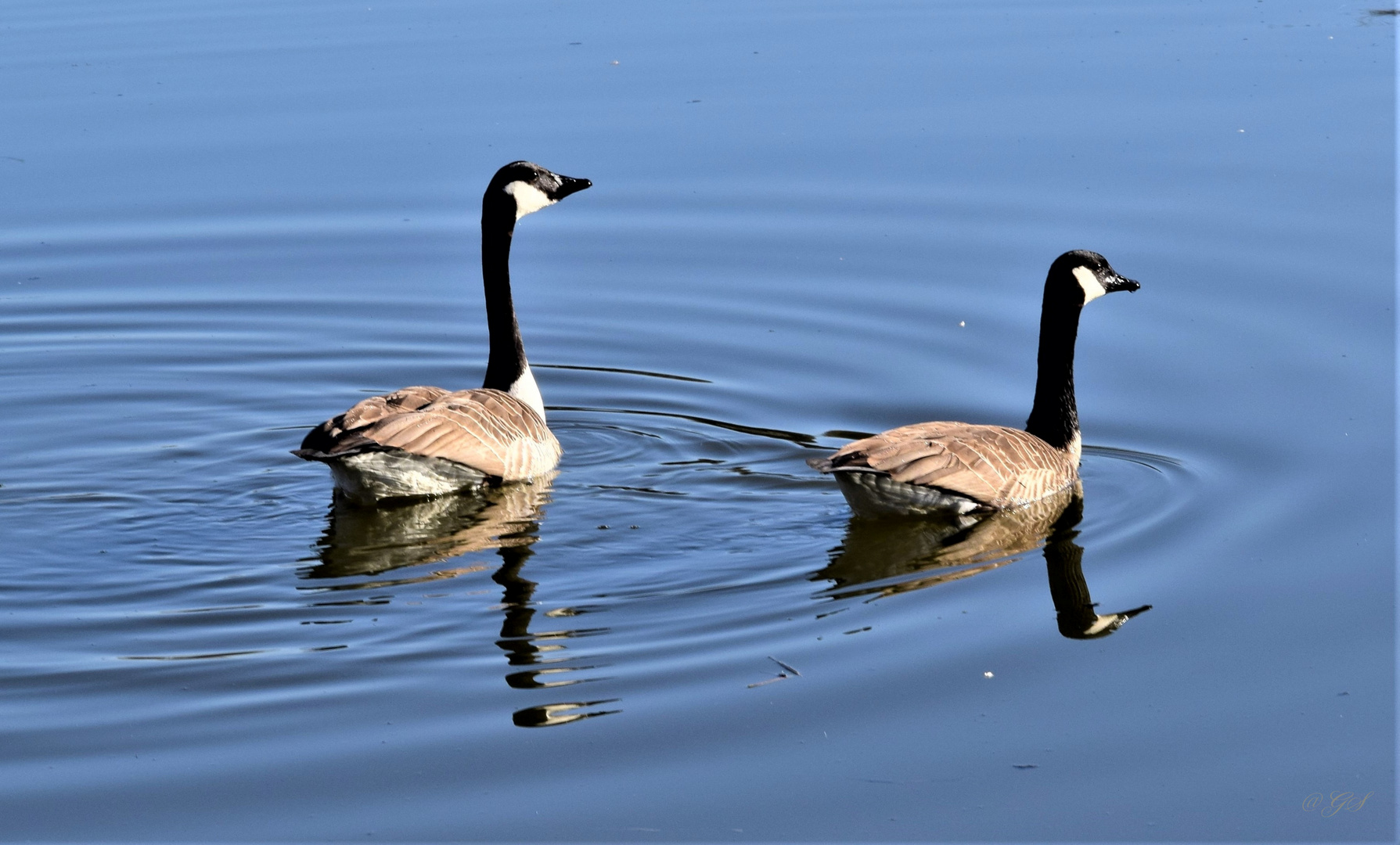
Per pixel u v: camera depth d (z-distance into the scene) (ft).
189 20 101.91
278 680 36.24
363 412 45.62
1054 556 42.93
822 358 61.16
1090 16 99.81
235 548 43.91
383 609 39.73
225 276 69.97
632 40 95.86
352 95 86.79
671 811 31.55
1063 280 48.57
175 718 34.71
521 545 43.98
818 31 97.40
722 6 104.58
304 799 31.89
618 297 67.87
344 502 47.52
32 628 38.75
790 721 34.58
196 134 82.17
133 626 38.91
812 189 75.31
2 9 105.91
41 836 30.60
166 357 62.49
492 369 54.60
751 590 40.86
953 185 74.74
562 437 54.13
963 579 41.50
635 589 40.93
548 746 33.60
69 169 78.74
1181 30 95.66
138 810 31.50
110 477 49.75
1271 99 82.02
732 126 82.02
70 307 66.74
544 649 37.55
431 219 74.90
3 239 72.69
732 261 70.03
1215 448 50.85
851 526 45.14
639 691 35.76
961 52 92.27
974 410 56.08
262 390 59.36
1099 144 77.71
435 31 98.84
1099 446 51.90
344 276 70.23
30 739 33.83
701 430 54.70
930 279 67.46
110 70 91.20
